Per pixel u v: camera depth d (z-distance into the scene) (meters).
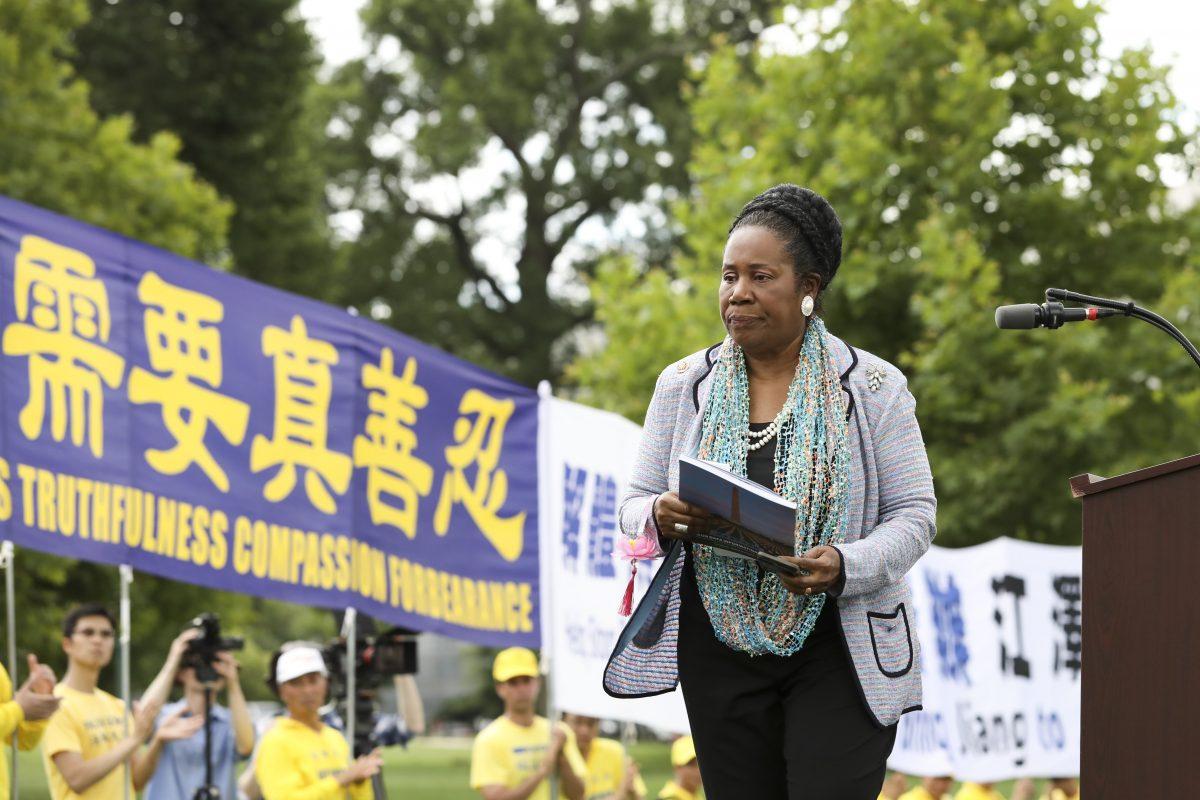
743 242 3.05
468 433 7.53
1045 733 10.20
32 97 18.30
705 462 2.85
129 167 18.64
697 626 3.13
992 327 15.31
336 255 26.98
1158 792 2.96
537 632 7.66
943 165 15.99
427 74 35.31
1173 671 2.96
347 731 7.35
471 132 33.97
